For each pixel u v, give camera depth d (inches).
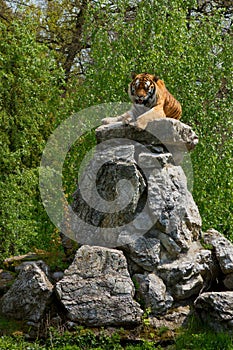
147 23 820.0
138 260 490.9
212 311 464.1
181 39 808.3
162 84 552.4
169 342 456.1
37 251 619.5
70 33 1237.7
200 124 810.2
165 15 812.0
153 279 486.0
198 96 806.5
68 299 461.7
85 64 863.1
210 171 790.5
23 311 478.9
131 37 810.2
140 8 819.4
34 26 940.6
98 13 847.1
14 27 866.8
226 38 848.9
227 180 799.1
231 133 825.5
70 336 451.5
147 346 444.1
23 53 839.7
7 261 582.6
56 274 506.6
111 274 472.7
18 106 854.5
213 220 789.2
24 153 808.9
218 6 1143.6
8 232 776.3
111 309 459.5
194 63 808.3
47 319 466.9
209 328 466.3
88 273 472.7
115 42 813.9
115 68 789.9
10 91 848.9
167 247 503.5
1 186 776.9
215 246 535.8
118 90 793.6
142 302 478.0
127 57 808.3
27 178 788.0
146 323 464.4
